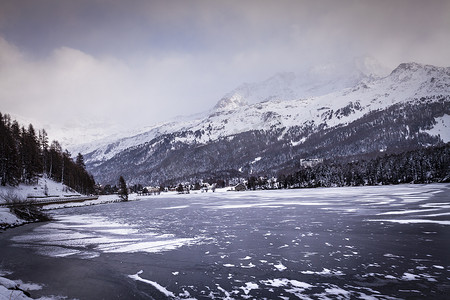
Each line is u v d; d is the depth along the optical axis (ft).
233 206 228.02
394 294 45.55
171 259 70.44
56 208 266.36
